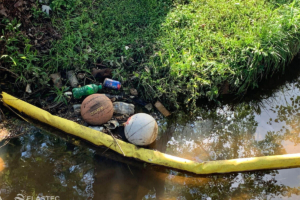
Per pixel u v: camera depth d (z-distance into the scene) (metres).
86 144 3.05
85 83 3.53
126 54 3.66
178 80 3.49
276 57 3.73
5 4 3.62
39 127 3.19
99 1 4.39
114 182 2.76
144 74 3.50
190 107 3.55
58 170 2.84
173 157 2.86
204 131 3.39
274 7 4.58
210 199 2.70
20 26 3.68
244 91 3.82
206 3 4.52
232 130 3.42
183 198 2.69
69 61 3.54
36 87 3.44
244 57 3.63
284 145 3.25
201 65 3.58
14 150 2.96
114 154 2.97
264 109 3.72
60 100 3.33
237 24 4.14
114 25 4.10
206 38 3.93
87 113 2.98
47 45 3.66
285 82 4.09
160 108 3.44
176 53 3.66
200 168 2.82
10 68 3.40
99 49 3.70
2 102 3.31
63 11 4.09
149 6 4.34
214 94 3.61
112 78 3.54
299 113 3.66
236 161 2.86
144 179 2.81
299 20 4.04
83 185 2.72
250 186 2.82
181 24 4.14
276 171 2.94
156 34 3.97
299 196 2.75
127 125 2.88
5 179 2.72
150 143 2.95
